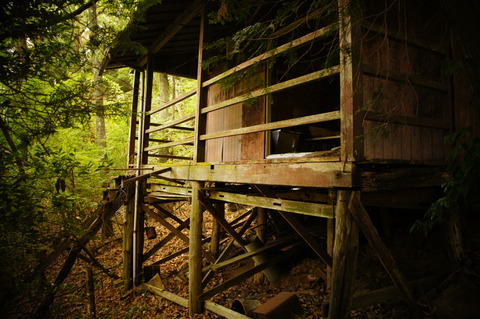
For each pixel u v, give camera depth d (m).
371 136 2.90
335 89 6.50
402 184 3.03
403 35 3.22
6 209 3.02
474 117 3.69
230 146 5.81
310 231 6.27
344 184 2.65
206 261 7.80
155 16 5.84
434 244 4.59
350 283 2.66
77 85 3.80
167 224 7.24
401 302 3.82
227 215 10.74
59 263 8.17
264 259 6.30
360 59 2.70
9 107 3.47
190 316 5.08
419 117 3.30
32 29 3.26
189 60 7.83
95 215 6.44
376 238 2.82
